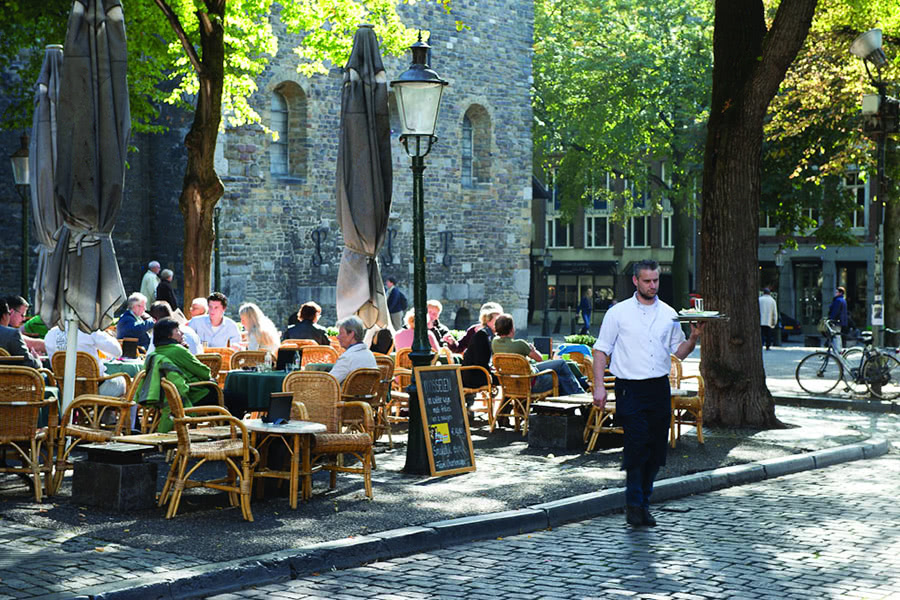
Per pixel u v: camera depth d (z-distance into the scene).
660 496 10.32
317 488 10.05
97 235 10.66
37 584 6.52
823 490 10.90
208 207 18.11
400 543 8.04
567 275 63.03
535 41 48.12
